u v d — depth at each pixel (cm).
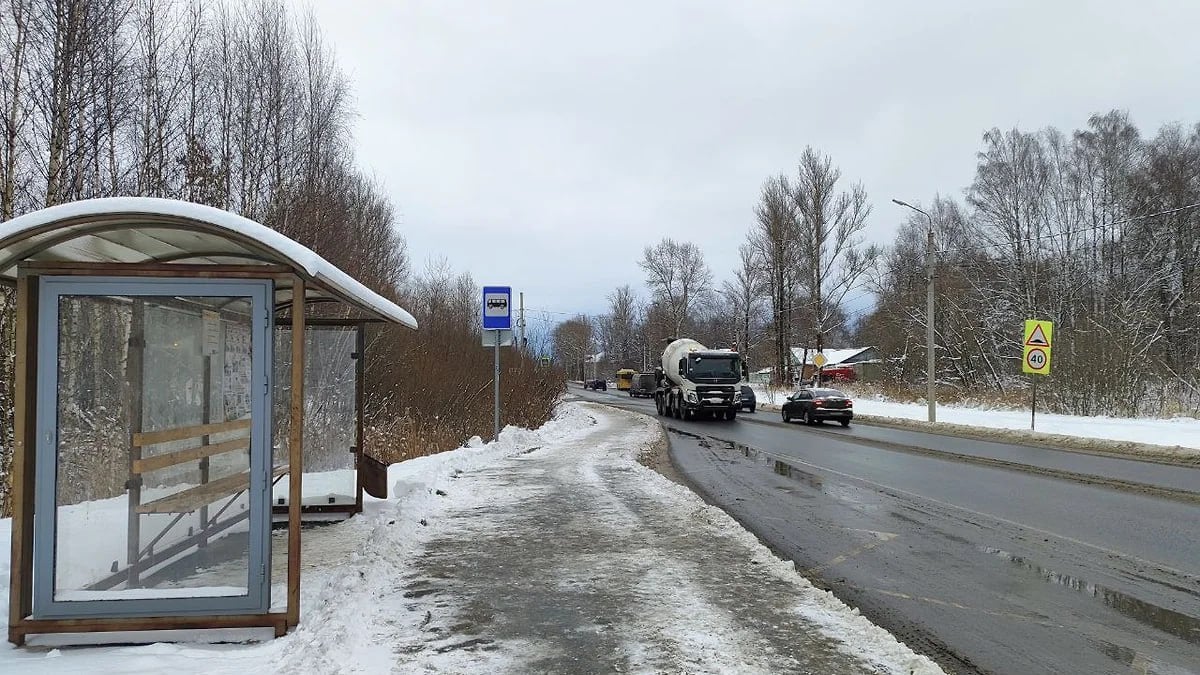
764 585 596
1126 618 555
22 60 1254
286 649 452
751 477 1347
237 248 556
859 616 520
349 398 907
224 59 1852
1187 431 2002
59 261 475
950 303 4475
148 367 507
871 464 1540
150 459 499
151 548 495
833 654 450
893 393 3978
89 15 1354
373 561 649
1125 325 2858
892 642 468
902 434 2353
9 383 1156
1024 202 4572
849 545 796
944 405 3456
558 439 2020
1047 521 924
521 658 445
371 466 963
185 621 478
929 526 895
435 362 2019
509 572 636
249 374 499
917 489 1191
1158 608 579
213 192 1703
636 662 439
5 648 462
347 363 911
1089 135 4534
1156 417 2458
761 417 3419
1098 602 595
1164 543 802
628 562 668
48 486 473
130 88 1469
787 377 5416
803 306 5325
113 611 478
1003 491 1165
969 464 1528
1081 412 2683
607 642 471
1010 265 4509
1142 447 1739
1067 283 4206
